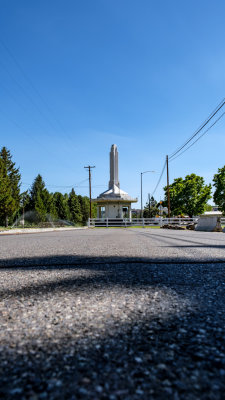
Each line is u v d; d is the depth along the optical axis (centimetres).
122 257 353
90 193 4241
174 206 4975
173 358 86
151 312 134
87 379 74
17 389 70
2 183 3472
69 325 117
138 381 73
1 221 3956
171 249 462
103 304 149
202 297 162
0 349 94
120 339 101
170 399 65
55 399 66
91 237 952
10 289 189
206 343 97
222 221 2381
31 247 552
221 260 317
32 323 120
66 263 305
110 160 4147
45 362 84
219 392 68
